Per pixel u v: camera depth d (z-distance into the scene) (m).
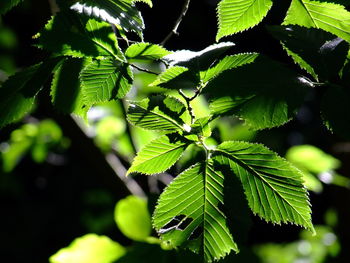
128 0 1.23
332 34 1.25
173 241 1.23
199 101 1.50
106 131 2.07
